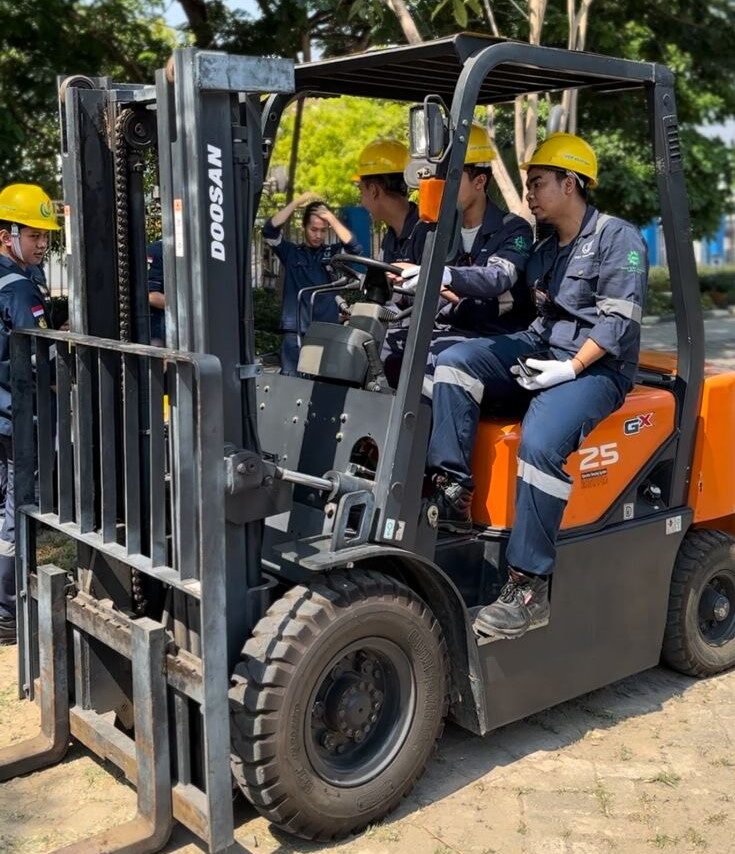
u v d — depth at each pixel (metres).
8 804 3.46
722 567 4.49
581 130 14.38
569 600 3.83
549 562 3.56
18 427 3.65
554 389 3.62
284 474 3.11
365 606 3.18
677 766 3.80
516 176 11.22
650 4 13.06
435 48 3.38
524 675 3.71
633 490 4.05
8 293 4.61
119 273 3.35
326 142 17.48
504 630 3.53
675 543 4.23
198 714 3.17
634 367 3.75
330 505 3.25
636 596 4.09
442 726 3.51
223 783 2.92
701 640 4.48
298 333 4.00
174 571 3.03
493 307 4.16
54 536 5.80
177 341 3.08
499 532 3.72
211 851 2.94
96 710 3.59
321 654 3.09
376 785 3.30
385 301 3.81
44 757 3.64
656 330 15.72
